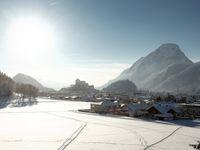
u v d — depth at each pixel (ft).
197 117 284.00
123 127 203.00
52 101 640.58
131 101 511.40
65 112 334.85
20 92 647.15
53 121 237.04
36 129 187.21
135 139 152.87
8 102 522.06
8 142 141.28
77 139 151.53
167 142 145.18
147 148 130.41
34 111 342.64
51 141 145.07
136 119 262.67
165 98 550.36
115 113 324.60
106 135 165.68
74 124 218.18
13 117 265.75
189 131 185.06
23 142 141.69
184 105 343.26
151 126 209.97
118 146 134.21
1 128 189.98
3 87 625.82
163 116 263.70
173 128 199.62
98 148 129.80
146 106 309.83
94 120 250.16
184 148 131.03
